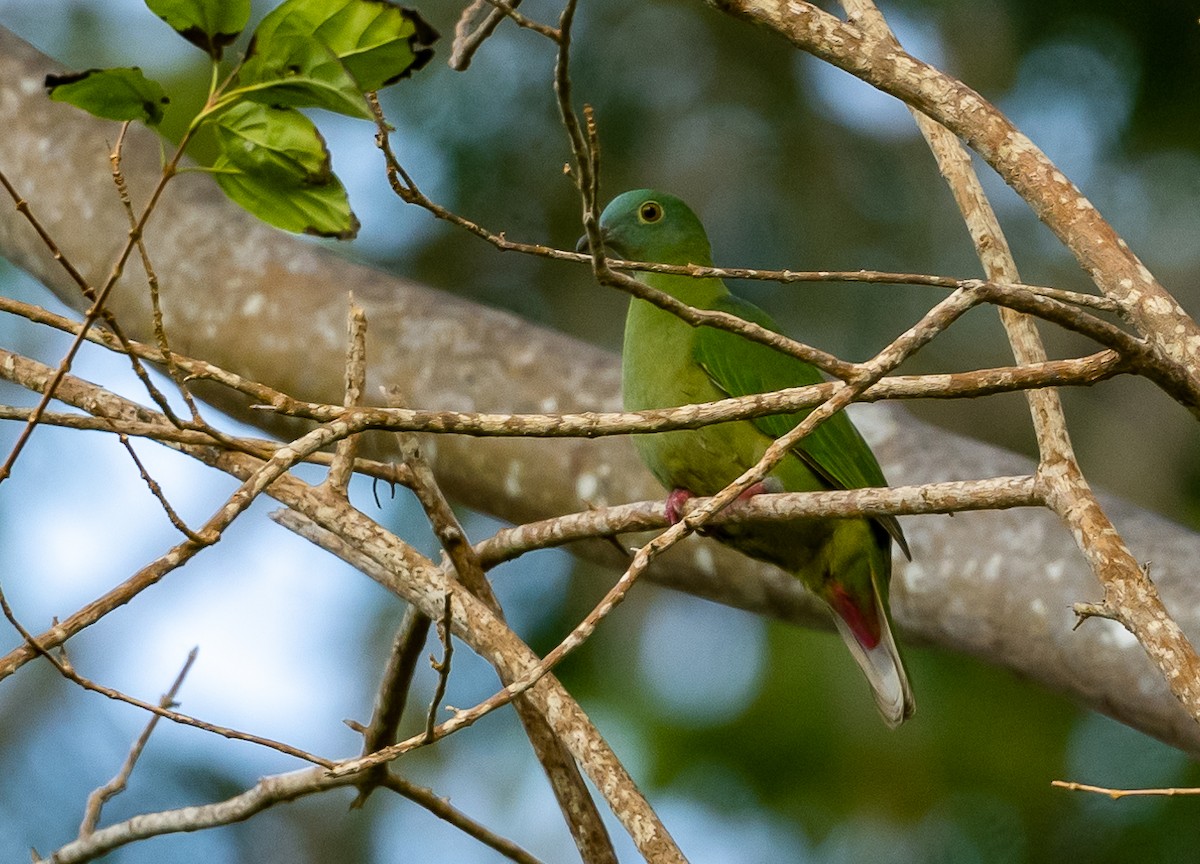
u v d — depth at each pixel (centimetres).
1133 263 590
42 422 588
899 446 994
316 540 714
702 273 553
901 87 594
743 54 1520
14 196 547
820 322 1523
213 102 539
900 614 944
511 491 1002
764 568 1003
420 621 727
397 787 766
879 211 1536
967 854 1323
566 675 1421
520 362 1008
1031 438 1603
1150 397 1603
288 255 1030
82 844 759
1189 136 1514
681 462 972
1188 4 1468
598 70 1485
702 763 1361
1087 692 869
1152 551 855
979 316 1588
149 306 1028
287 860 1525
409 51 544
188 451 648
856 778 1339
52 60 1112
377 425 551
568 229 1499
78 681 555
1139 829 1310
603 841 704
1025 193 602
